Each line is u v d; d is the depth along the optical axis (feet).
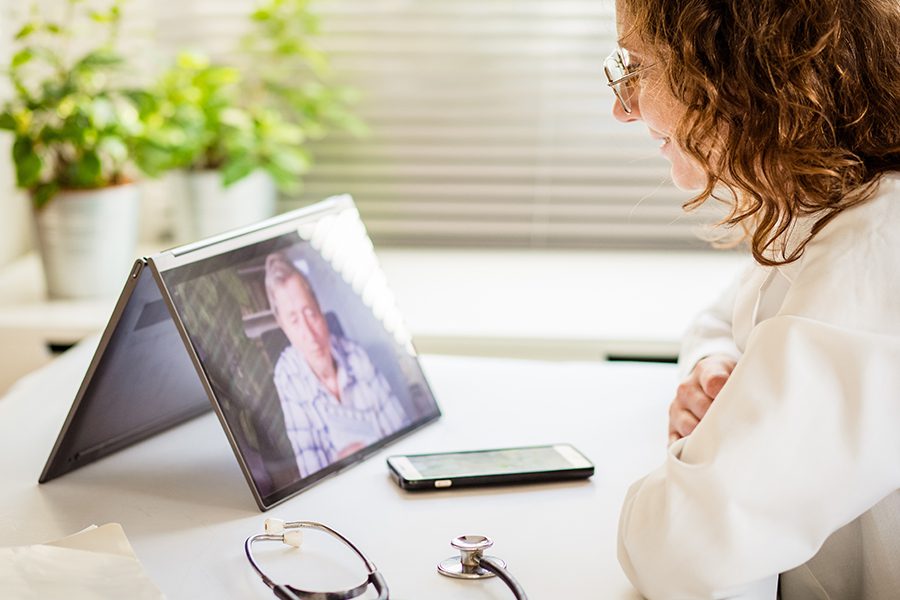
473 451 3.62
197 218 6.84
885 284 2.63
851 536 3.05
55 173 6.23
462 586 2.83
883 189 2.75
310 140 7.52
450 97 7.35
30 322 6.03
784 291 3.23
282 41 7.04
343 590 2.73
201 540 3.08
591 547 3.05
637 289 6.72
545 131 7.36
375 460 3.62
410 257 7.39
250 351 3.36
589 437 3.82
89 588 2.65
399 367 3.90
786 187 2.79
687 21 2.76
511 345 5.99
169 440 3.82
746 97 2.74
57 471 3.48
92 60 6.19
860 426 2.51
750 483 2.53
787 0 2.69
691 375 3.66
